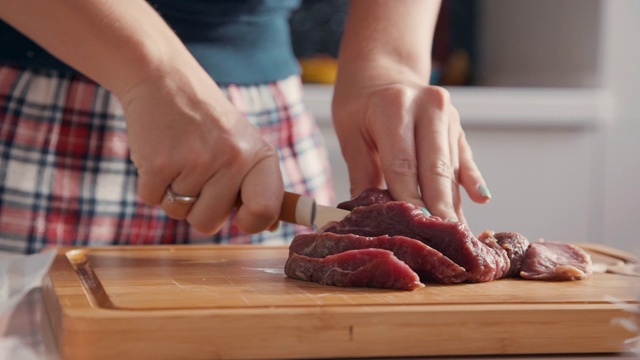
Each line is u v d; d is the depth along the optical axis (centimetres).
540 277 133
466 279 128
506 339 106
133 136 137
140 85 134
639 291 119
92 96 167
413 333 104
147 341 99
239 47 177
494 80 324
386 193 143
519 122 273
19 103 166
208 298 111
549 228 280
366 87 152
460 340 105
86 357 98
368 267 121
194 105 135
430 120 146
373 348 103
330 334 102
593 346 107
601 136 280
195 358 100
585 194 281
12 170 167
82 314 99
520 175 277
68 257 150
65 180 169
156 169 136
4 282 118
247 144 138
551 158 278
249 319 100
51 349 105
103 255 154
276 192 140
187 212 145
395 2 162
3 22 164
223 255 158
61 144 168
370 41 158
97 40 132
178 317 99
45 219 168
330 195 200
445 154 144
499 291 121
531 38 307
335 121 158
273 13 181
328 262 124
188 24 171
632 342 107
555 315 106
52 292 118
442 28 328
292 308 103
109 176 170
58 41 134
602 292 121
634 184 281
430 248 126
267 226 142
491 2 326
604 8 279
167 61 134
